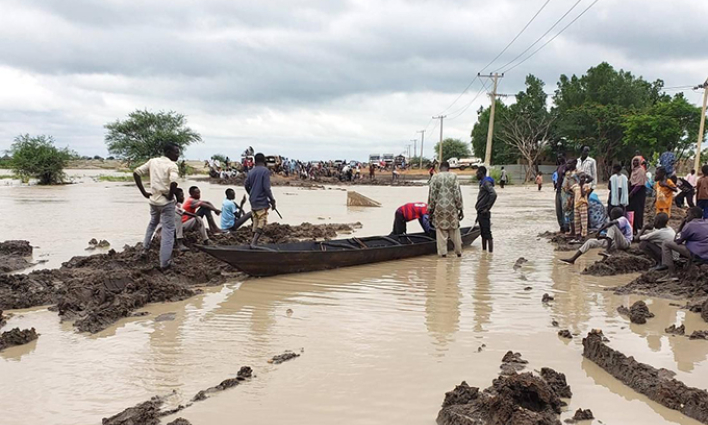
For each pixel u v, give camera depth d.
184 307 7.70
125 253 10.45
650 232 9.41
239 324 6.88
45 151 40.84
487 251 12.59
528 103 52.78
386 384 5.00
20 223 16.91
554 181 18.08
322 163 64.50
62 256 11.39
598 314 7.20
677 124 43.12
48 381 5.13
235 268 9.52
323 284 9.11
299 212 21.75
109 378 5.20
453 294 8.38
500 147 59.56
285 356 5.66
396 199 30.52
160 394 4.84
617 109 47.56
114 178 49.34
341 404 4.61
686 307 7.43
